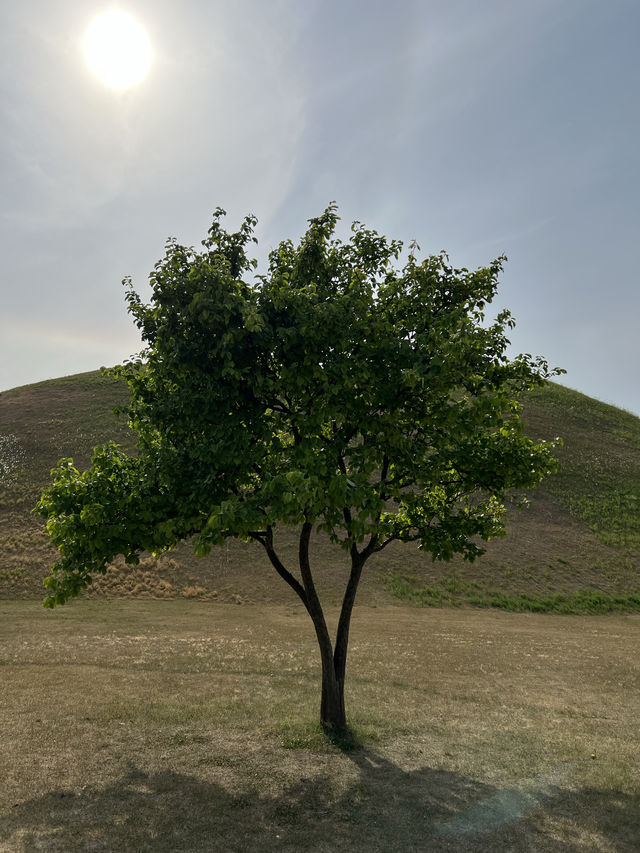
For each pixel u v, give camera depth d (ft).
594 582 106.52
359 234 38.42
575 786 28.48
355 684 48.93
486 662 59.57
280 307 30.48
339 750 32.53
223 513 26.86
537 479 36.94
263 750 32.30
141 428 37.99
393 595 98.27
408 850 21.81
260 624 77.87
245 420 32.40
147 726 36.24
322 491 26.96
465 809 25.49
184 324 30.91
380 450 33.40
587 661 61.82
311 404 33.68
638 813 25.50
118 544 31.89
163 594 94.58
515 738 36.22
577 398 207.21
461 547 40.32
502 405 32.42
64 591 32.40
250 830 23.06
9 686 45.21
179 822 23.54
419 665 57.00
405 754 32.50
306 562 37.60
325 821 24.00
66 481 35.01
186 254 32.53
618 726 40.29
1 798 25.27
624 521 130.93
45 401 184.03
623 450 167.73
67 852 20.84
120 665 53.26
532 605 96.48
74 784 27.14
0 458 144.66
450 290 37.50
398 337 33.37
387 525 32.17
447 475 40.01
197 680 48.73
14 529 114.32
